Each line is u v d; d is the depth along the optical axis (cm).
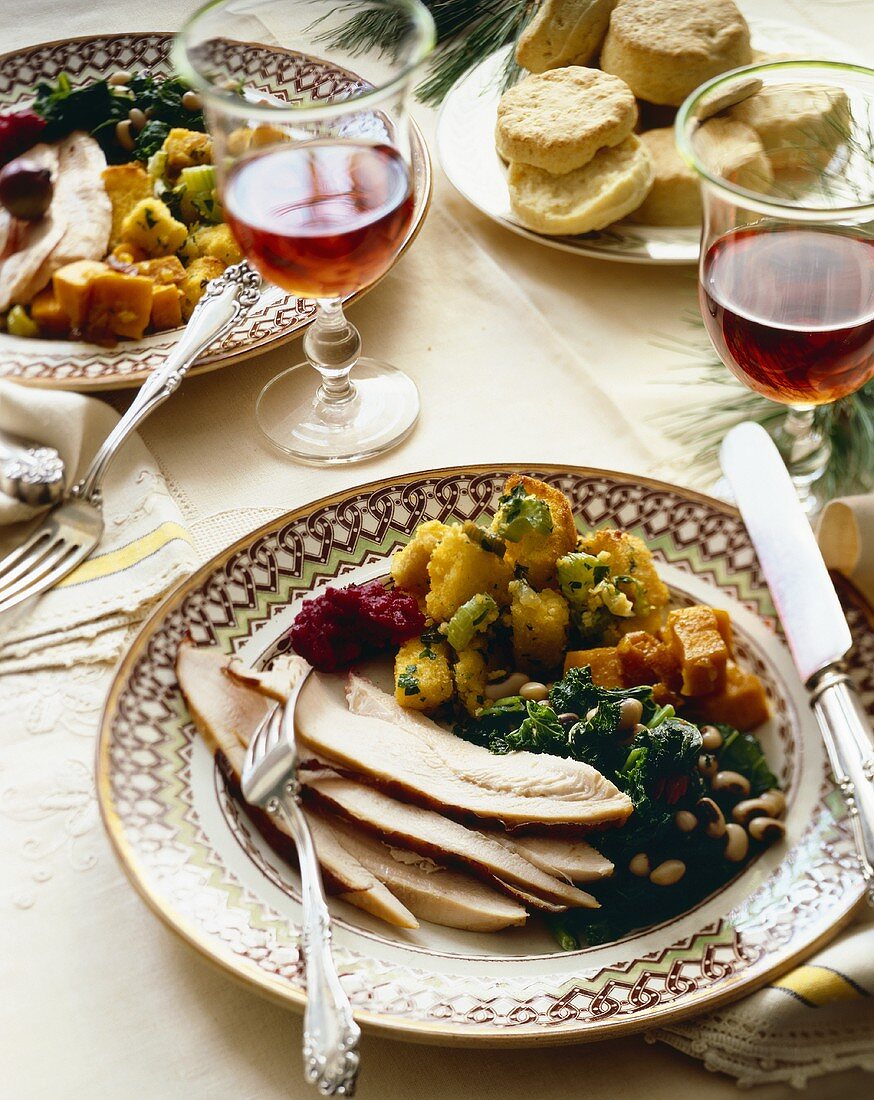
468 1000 110
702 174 142
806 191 173
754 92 166
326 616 144
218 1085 112
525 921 121
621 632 147
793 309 143
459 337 198
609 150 204
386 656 150
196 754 132
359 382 190
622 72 220
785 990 109
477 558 144
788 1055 109
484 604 142
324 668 146
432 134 241
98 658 150
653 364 193
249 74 237
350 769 133
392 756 133
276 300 190
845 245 146
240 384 191
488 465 160
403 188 162
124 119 225
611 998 109
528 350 195
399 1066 112
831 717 129
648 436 180
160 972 120
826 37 236
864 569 144
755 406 180
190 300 192
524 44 231
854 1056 108
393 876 125
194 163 213
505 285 206
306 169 157
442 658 144
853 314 142
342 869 121
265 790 124
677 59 213
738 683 138
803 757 133
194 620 143
